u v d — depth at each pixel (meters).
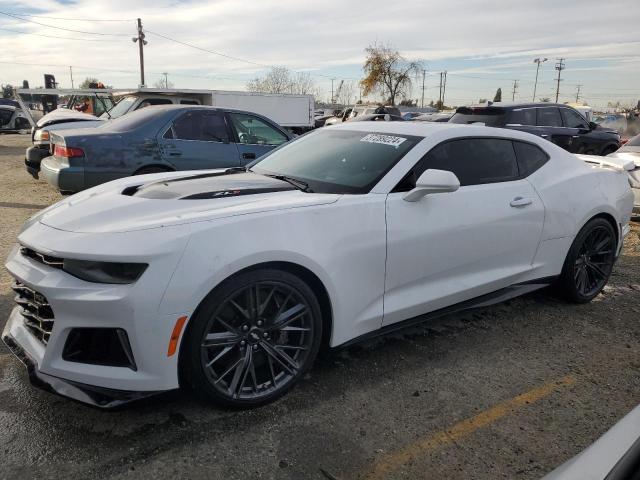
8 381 2.91
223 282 2.49
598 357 3.52
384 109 27.69
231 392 2.63
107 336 2.38
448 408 2.84
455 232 3.34
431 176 3.02
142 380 2.38
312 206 2.81
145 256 2.32
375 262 3.00
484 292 3.67
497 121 10.36
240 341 2.63
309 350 2.84
